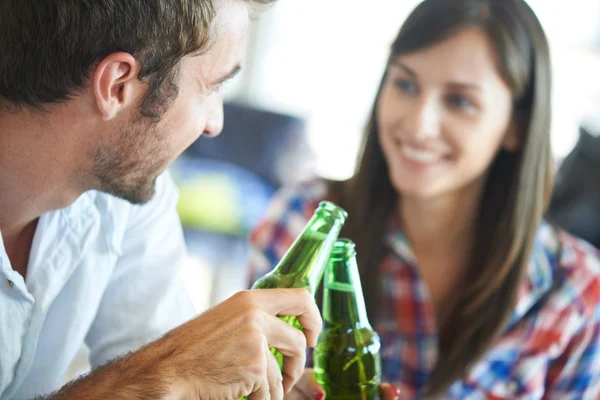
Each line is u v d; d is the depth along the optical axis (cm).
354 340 83
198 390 73
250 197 284
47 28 73
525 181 127
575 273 129
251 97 388
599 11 329
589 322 128
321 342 85
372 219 134
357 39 376
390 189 134
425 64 119
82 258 99
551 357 130
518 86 121
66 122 77
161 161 84
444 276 136
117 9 73
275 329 77
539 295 129
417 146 121
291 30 379
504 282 126
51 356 102
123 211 102
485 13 117
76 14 73
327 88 382
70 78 75
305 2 375
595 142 188
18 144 78
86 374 76
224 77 83
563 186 189
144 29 74
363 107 376
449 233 133
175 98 79
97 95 76
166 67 77
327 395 85
